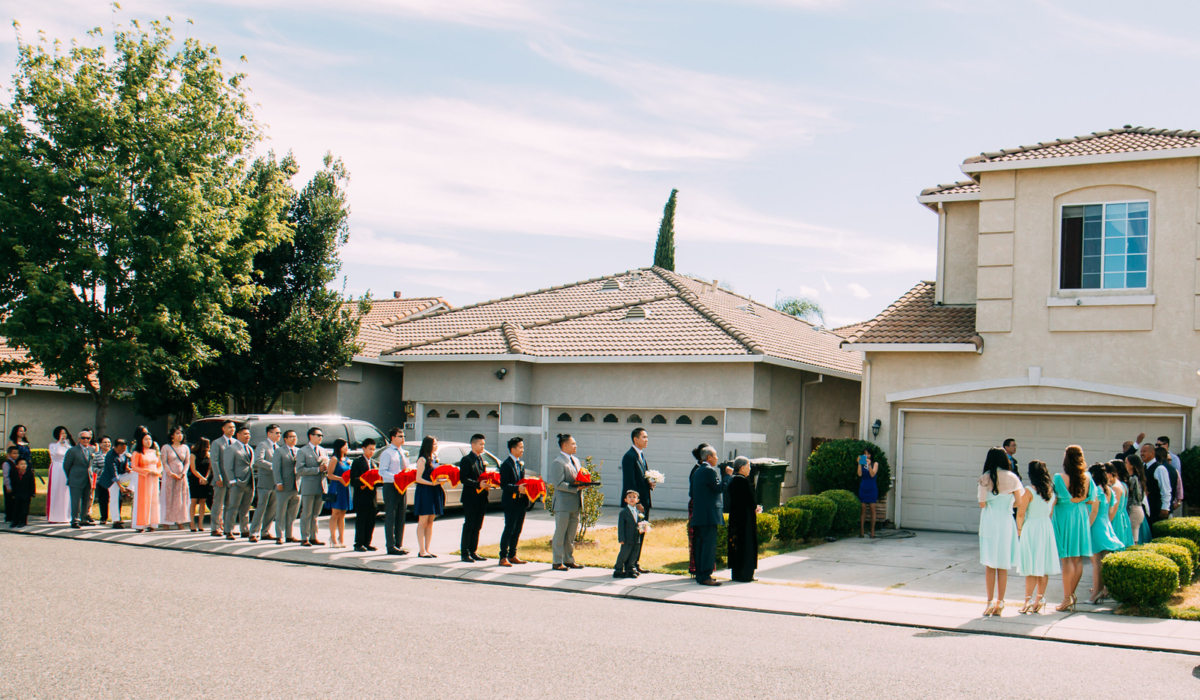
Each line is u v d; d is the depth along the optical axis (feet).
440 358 71.31
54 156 60.95
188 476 51.72
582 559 42.93
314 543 46.26
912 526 57.88
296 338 72.33
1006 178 55.98
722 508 39.83
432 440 43.55
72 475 51.80
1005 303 55.57
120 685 20.45
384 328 90.99
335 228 77.00
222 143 65.16
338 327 74.59
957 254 62.54
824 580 38.93
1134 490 38.63
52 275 57.52
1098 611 32.30
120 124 60.90
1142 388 51.88
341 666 22.58
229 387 73.61
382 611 29.84
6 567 36.40
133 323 61.72
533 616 29.94
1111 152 52.90
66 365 60.64
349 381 79.30
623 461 39.22
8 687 20.10
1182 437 51.26
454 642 25.52
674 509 66.90
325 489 52.31
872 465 54.03
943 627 30.09
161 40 63.67
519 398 70.13
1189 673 24.27
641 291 84.12
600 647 25.43
